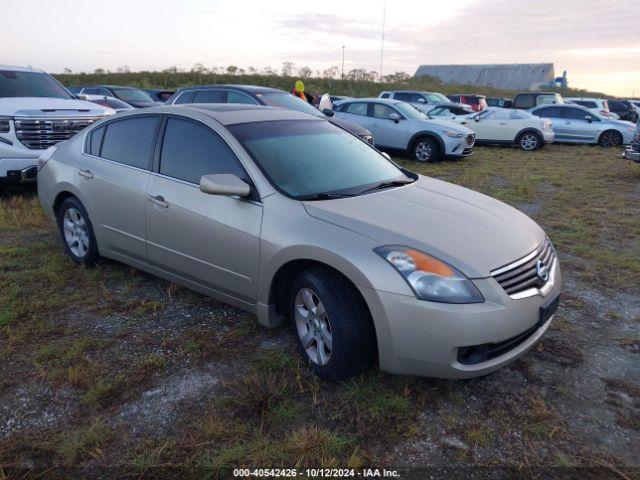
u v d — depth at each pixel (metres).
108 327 3.77
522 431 2.77
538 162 12.85
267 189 3.37
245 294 3.48
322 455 2.55
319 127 4.31
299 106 10.18
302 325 3.25
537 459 2.57
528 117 15.70
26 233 5.92
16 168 7.12
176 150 3.93
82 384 3.09
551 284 3.18
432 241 2.93
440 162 12.68
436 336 2.71
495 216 3.45
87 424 2.77
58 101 7.92
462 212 3.40
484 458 2.57
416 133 12.58
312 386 3.07
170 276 4.05
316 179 3.60
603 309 4.23
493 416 2.88
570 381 3.21
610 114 22.47
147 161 4.09
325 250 2.94
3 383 3.10
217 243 3.52
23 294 4.28
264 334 3.68
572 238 6.19
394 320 2.76
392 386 3.07
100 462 2.51
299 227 3.12
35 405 2.92
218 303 4.15
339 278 2.98
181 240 3.76
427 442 2.67
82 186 4.54
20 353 3.42
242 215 3.38
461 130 12.49
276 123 4.05
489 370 2.84
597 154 14.68
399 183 3.92
